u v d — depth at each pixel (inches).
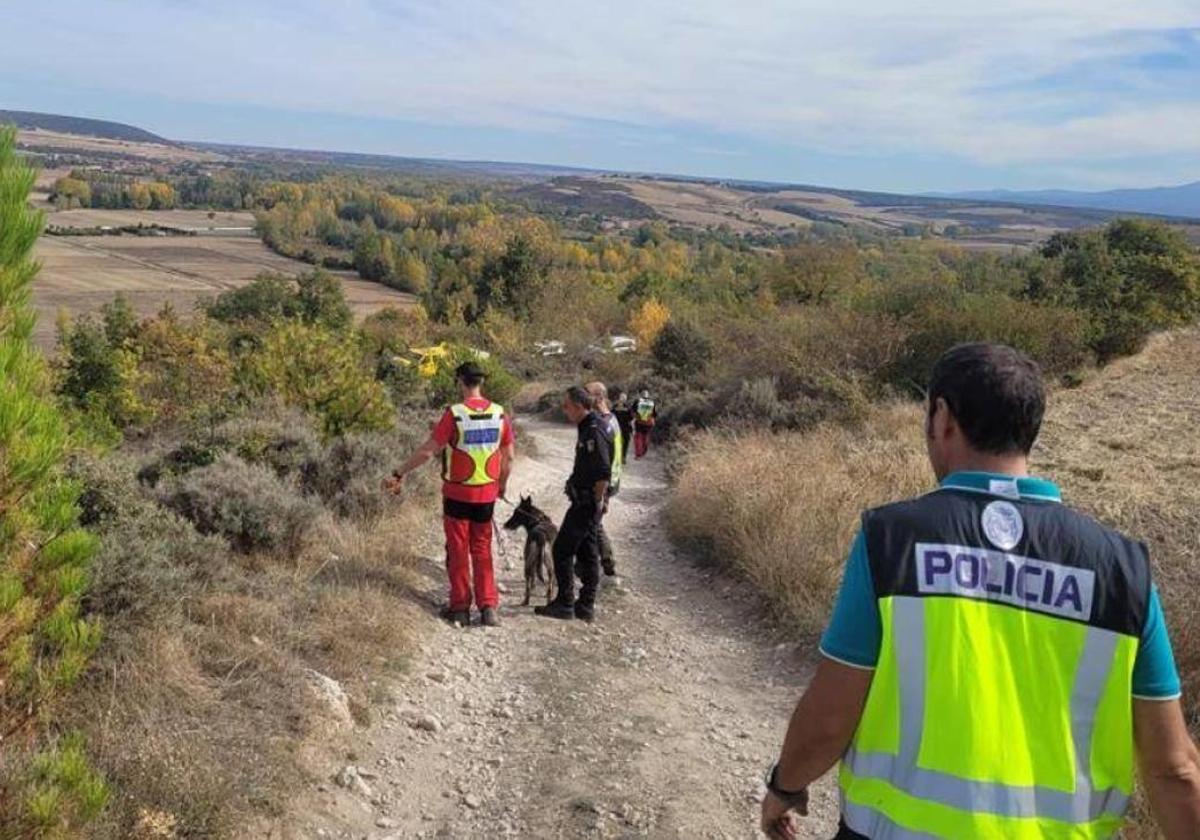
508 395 1139.3
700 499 400.2
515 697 232.1
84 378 685.9
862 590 77.6
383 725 204.5
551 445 858.8
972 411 80.1
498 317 2057.1
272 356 492.4
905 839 72.7
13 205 146.2
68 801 126.6
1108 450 460.1
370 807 174.6
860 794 76.7
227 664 198.1
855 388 664.4
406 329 2010.3
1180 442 478.9
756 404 716.0
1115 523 323.9
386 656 234.8
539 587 327.3
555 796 185.2
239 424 386.6
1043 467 412.8
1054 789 71.7
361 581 276.7
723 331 1205.1
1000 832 70.4
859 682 77.2
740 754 208.8
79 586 149.9
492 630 276.2
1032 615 74.0
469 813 178.4
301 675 203.3
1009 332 770.2
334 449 390.6
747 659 269.3
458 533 275.9
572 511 292.8
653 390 1070.4
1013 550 75.9
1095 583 74.7
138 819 140.8
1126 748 73.9
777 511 343.6
